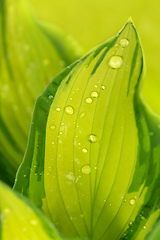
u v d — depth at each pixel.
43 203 0.39
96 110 0.39
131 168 0.39
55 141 0.39
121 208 0.39
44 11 0.78
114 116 0.39
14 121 0.51
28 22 0.53
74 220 0.39
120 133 0.39
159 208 0.39
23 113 0.51
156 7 0.76
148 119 0.39
